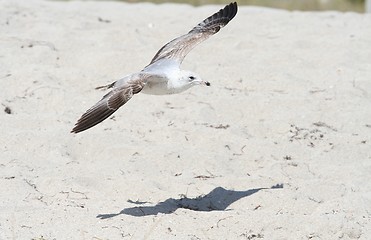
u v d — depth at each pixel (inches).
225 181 474.6
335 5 999.6
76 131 385.4
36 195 449.1
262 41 689.6
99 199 446.9
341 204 447.2
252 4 979.9
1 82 585.0
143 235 408.5
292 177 486.0
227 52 663.8
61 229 411.8
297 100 583.2
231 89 599.2
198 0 965.2
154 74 405.4
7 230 408.8
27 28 693.9
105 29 703.1
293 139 534.3
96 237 405.1
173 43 439.8
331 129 550.6
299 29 725.9
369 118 564.4
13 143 506.6
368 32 721.6
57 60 633.0
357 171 493.0
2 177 466.3
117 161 496.4
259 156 511.2
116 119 548.4
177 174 485.1
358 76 626.2
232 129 541.6
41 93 573.9
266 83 609.6
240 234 414.9
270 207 447.8
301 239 414.9
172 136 529.0
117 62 629.9
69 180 463.8
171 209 440.8
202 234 412.8
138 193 456.8
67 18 733.3
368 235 421.4
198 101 577.9
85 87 591.8
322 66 645.3
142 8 794.8
